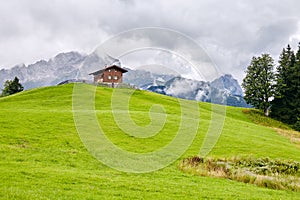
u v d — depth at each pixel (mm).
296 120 85000
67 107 50531
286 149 38562
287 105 89312
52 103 53875
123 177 20719
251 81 90125
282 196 19094
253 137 43562
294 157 34344
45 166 21625
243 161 28047
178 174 23078
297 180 23250
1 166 19984
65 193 15625
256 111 88625
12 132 31312
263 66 89938
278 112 86875
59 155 25531
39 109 48219
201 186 19781
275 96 88062
